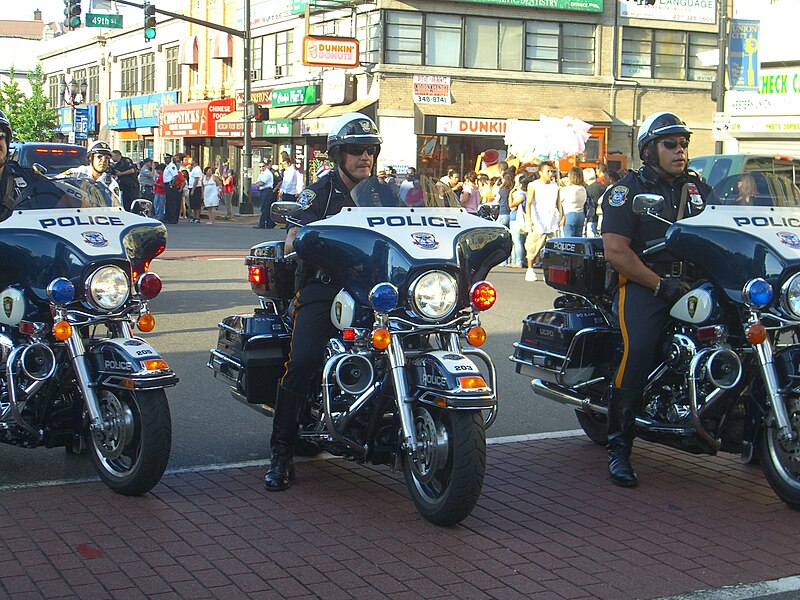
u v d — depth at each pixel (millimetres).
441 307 5223
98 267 5523
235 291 14328
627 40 36719
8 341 5652
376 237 5328
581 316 6492
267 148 40500
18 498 5566
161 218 31125
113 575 4535
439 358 5113
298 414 5766
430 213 5578
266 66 40625
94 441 5695
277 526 5219
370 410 5410
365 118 5773
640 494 5895
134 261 5742
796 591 4523
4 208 5879
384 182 5684
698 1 37312
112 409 5555
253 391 6191
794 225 5754
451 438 5121
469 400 4961
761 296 5359
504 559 4828
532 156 24297
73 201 5977
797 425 5434
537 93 35406
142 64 52188
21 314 5621
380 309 5176
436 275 5199
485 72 34562
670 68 37438
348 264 5355
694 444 5715
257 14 40781
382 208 5547
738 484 6141
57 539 4953
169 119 45469
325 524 5266
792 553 4980
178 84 47969
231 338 6496
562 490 5941
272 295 6305
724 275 5547
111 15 36156
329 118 34688
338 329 5641
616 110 36594
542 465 6473
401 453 5395
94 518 5266
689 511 5598
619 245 5918
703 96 37781
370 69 33844
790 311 5461
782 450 5559
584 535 5180
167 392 8273
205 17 44625
